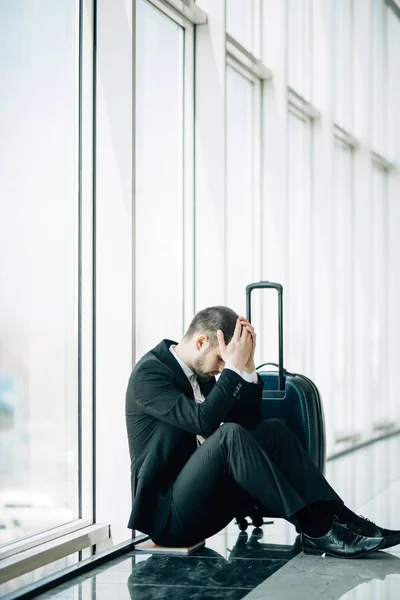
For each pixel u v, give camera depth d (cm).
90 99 372
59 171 352
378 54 947
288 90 619
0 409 305
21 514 316
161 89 475
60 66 354
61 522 348
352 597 259
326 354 688
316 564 301
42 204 338
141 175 451
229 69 571
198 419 301
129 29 372
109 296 371
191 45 502
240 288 586
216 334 316
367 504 446
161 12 474
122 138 374
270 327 600
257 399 315
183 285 501
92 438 367
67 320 356
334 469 609
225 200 501
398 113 962
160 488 315
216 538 349
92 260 370
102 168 373
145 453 315
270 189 602
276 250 601
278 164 600
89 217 369
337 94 769
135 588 274
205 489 303
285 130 599
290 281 669
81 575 292
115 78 374
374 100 933
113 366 370
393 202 978
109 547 353
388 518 402
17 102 321
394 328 969
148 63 460
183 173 503
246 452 296
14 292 318
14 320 317
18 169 321
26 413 323
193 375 322
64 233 356
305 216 698
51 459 340
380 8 943
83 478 365
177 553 319
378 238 960
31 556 300
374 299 945
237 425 300
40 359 335
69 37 363
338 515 316
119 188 374
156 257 467
